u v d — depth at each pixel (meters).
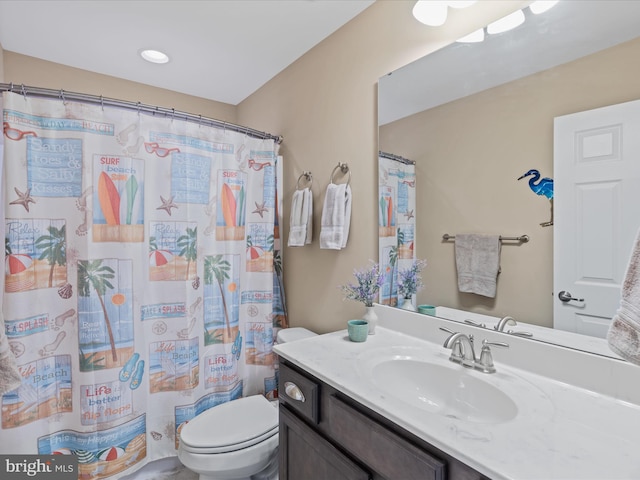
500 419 0.93
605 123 0.95
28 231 1.41
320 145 1.95
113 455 1.56
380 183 1.60
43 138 1.45
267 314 2.13
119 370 1.58
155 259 1.71
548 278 1.07
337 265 1.85
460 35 1.29
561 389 0.97
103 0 1.58
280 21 1.75
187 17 1.72
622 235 0.92
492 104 1.20
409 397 1.15
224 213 1.96
